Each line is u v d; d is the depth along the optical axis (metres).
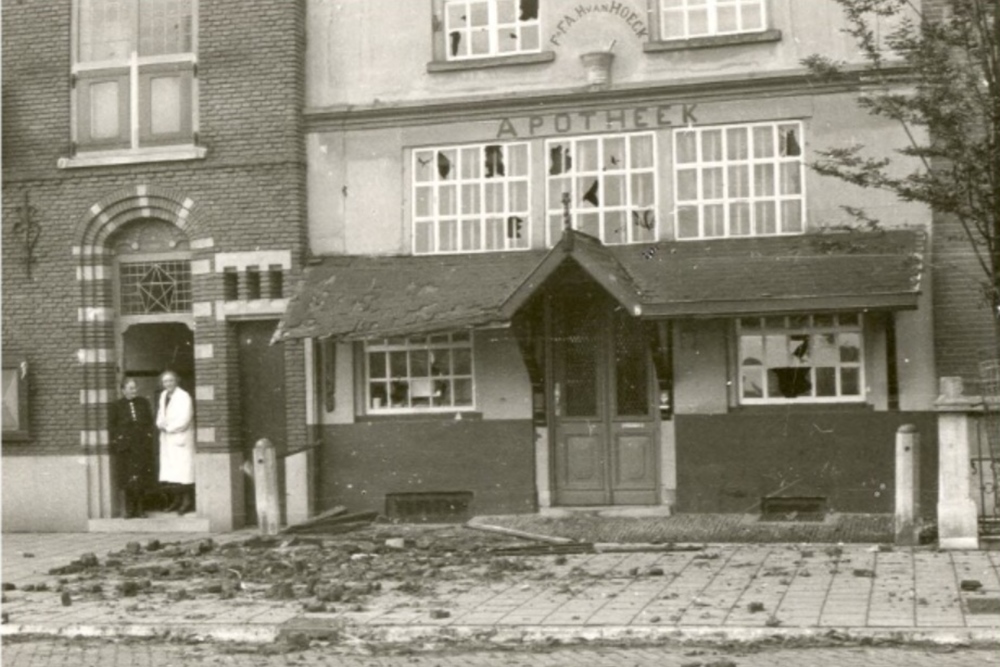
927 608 14.64
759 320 22.39
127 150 25.19
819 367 22.19
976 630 13.42
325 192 24.44
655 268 22.19
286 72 24.47
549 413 23.28
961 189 19.02
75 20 25.61
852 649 13.27
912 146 19.94
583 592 16.28
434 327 22.03
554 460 23.23
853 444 21.91
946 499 19.00
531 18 23.80
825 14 22.45
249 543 21.47
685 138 22.97
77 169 25.36
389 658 13.44
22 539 24.14
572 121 23.39
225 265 24.61
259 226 24.50
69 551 22.19
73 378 25.38
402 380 23.95
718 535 20.92
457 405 23.75
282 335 22.92
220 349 24.61
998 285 19.36
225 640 14.50
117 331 25.56
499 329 23.44
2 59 25.81
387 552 20.33
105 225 25.30
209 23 24.91
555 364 23.30
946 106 18.97
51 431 25.47
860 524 21.08
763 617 14.38
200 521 24.64
